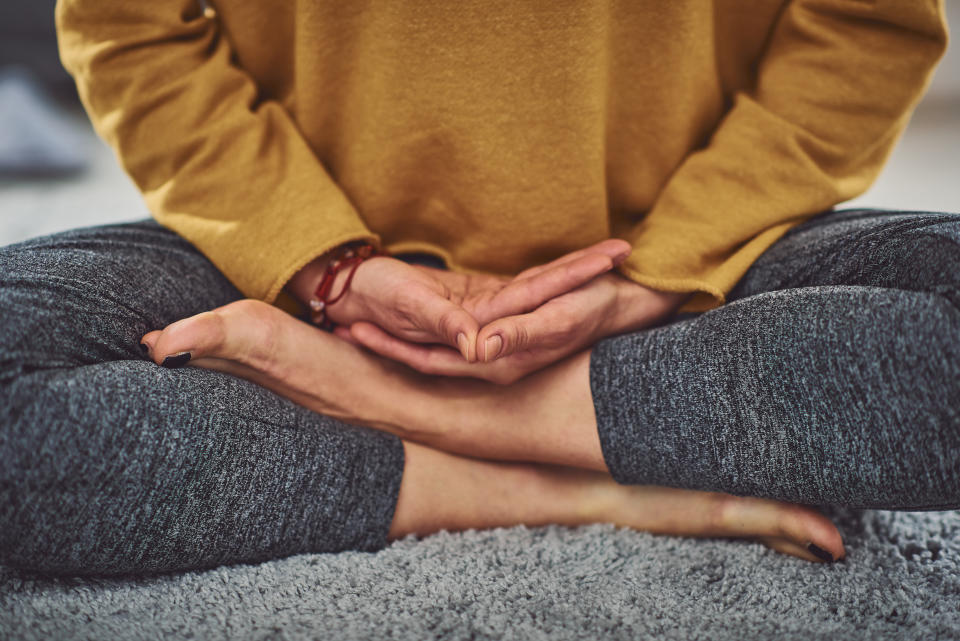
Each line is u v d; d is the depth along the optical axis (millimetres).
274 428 662
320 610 627
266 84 870
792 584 670
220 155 792
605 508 760
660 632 614
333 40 778
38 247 708
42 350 588
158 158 807
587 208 804
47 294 624
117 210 1892
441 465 747
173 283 737
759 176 802
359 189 835
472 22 730
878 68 789
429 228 866
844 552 705
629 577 679
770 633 610
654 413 664
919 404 570
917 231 635
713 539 750
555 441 719
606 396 688
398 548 708
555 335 687
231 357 683
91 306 641
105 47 782
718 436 635
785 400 609
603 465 711
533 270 757
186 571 664
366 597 644
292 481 664
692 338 663
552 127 761
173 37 801
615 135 825
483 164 784
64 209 1897
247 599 634
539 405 719
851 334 588
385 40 751
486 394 745
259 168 788
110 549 604
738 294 794
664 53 779
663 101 804
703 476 652
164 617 612
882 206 1930
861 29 797
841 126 808
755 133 810
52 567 610
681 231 785
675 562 705
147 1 780
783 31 836
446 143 788
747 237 796
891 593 659
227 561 663
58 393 573
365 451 711
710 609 639
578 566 694
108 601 624
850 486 603
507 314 712
